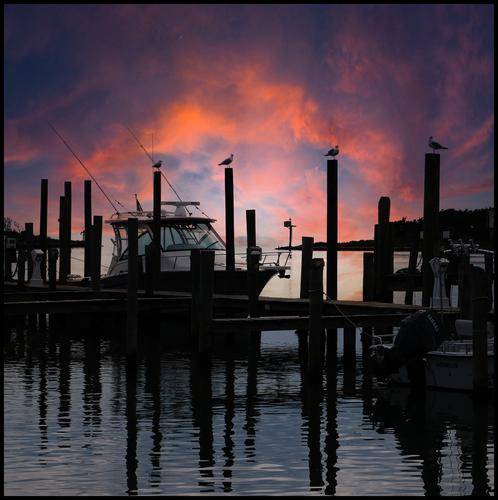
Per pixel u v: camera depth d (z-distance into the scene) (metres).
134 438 16.56
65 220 44.34
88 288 38.16
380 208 32.62
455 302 38.75
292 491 13.49
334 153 30.11
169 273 35.91
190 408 19.33
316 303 22.20
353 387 21.81
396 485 13.82
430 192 27.88
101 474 14.26
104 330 34.47
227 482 13.87
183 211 39.28
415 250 32.09
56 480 13.97
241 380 22.89
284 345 30.22
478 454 15.51
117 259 39.19
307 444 16.14
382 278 32.69
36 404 19.67
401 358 21.09
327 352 26.73
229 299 29.45
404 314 24.48
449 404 19.62
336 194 30.14
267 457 15.27
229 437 16.66
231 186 35.00
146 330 33.28
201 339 23.75
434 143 28.47
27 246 45.00
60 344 30.31
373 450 15.73
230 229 34.94
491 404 19.58
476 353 19.66
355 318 23.86
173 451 15.65
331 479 14.04
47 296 32.81
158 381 22.67
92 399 20.28
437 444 16.17
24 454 15.40
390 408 19.28
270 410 19.11
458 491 13.57
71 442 16.23
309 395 20.84
